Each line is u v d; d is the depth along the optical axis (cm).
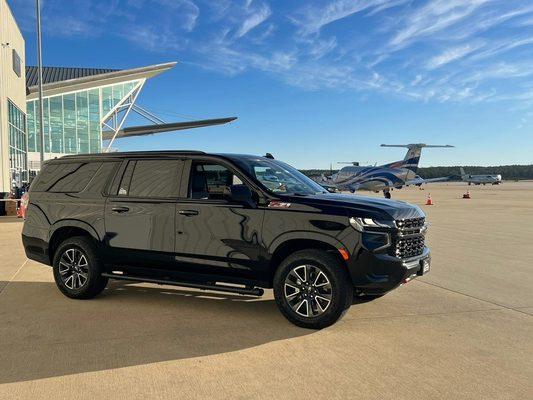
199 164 612
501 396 361
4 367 415
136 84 5578
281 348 464
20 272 836
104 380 389
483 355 445
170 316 574
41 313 585
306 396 360
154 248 605
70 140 4962
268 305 628
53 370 409
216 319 563
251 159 620
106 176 659
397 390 370
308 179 669
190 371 408
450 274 824
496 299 656
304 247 546
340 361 430
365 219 507
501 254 1038
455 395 362
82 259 649
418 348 464
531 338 494
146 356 442
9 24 2673
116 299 657
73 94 4972
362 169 4809
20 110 3028
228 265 564
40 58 2350
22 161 3117
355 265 504
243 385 380
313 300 523
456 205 3025
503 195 4906
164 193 610
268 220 543
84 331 515
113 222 631
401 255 527
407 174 4909
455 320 558
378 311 596
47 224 681
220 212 568
